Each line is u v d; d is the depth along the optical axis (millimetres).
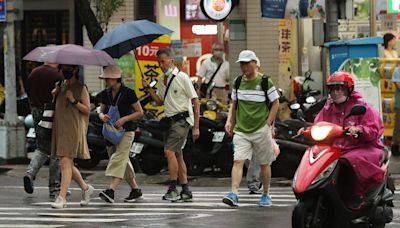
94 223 25641
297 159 37250
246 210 28531
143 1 53875
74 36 58000
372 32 51250
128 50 33938
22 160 43375
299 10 46031
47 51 28906
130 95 30125
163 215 27375
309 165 21422
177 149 30766
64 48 29078
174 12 53844
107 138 30203
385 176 22516
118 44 33375
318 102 39125
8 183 37094
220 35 53594
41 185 36500
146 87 31141
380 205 22453
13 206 29688
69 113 29125
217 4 41781
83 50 29266
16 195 32812
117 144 30266
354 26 52031
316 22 40312
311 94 42469
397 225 25453
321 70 52594
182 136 30609
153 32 32344
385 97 45375
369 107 22438
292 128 37188
